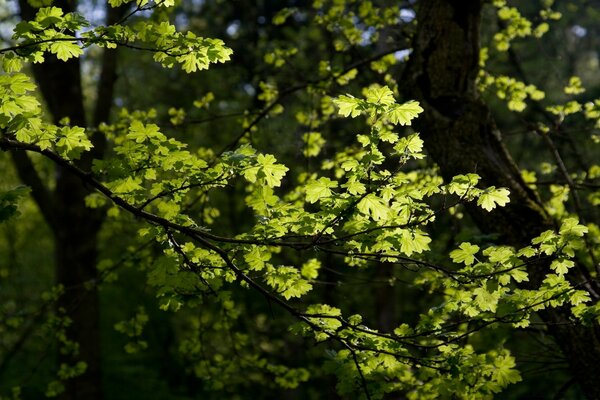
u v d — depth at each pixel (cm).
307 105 705
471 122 475
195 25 1347
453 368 339
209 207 601
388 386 366
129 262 599
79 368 599
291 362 1046
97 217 925
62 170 922
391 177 291
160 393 1454
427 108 480
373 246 311
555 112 571
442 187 296
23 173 895
